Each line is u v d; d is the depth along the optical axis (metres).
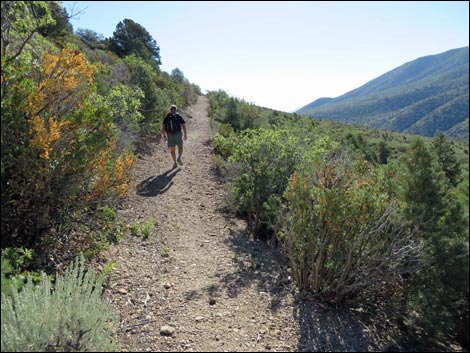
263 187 6.01
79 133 3.72
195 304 3.77
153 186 7.85
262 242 5.95
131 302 3.66
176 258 4.91
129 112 7.60
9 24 3.31
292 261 4.10
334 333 3.40
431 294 3.23
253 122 16.28
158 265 4.62
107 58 18.27
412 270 3.38
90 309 2.72
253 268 4.83
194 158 10.77
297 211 3.96
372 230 3.51
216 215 6.91
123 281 4.03
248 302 3.90
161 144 11.72
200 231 6.05
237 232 6.24
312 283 4.00
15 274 3.01
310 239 3.82
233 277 4.51
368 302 3.87
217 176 9.29
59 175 3.50
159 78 20.30
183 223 6.25
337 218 3.56
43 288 2.83
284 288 4.27
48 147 3.29
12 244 3.47
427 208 3.46
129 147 7.05
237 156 6.45
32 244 3.62
